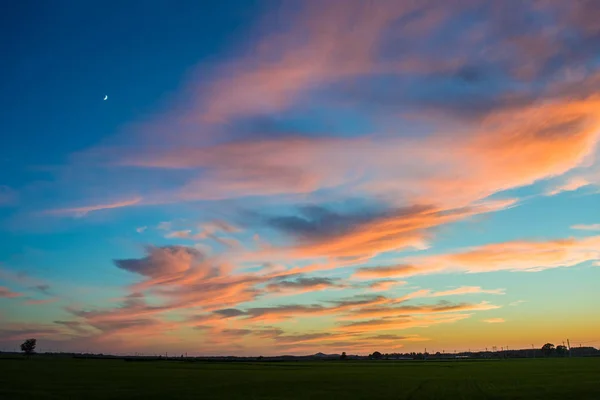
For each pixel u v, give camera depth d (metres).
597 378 79.88
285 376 95.19
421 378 85.81
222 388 66.44
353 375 97.38
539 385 67.44
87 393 58.84
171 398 54.22
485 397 53.25
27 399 52.09
